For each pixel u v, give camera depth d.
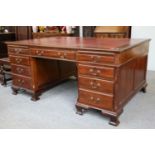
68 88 3.58
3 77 3.74
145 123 2.43
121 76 2.34
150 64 4.51
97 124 2.44
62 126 2.42
